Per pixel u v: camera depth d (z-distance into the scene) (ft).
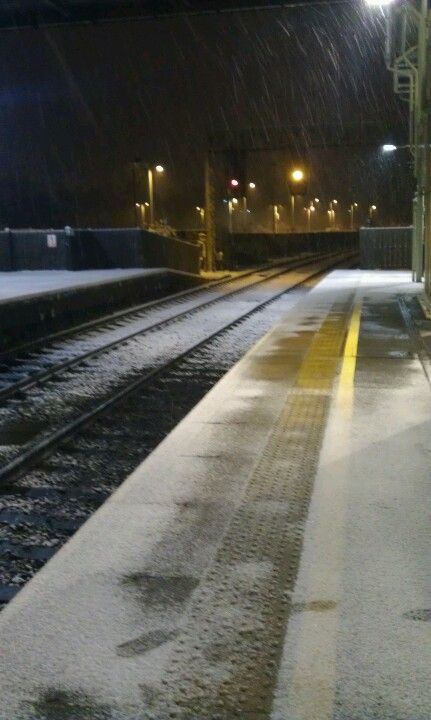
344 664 9.72
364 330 42.98
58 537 19.88
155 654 9.99
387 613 10.93
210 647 10.15
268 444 19.85
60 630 10.57
